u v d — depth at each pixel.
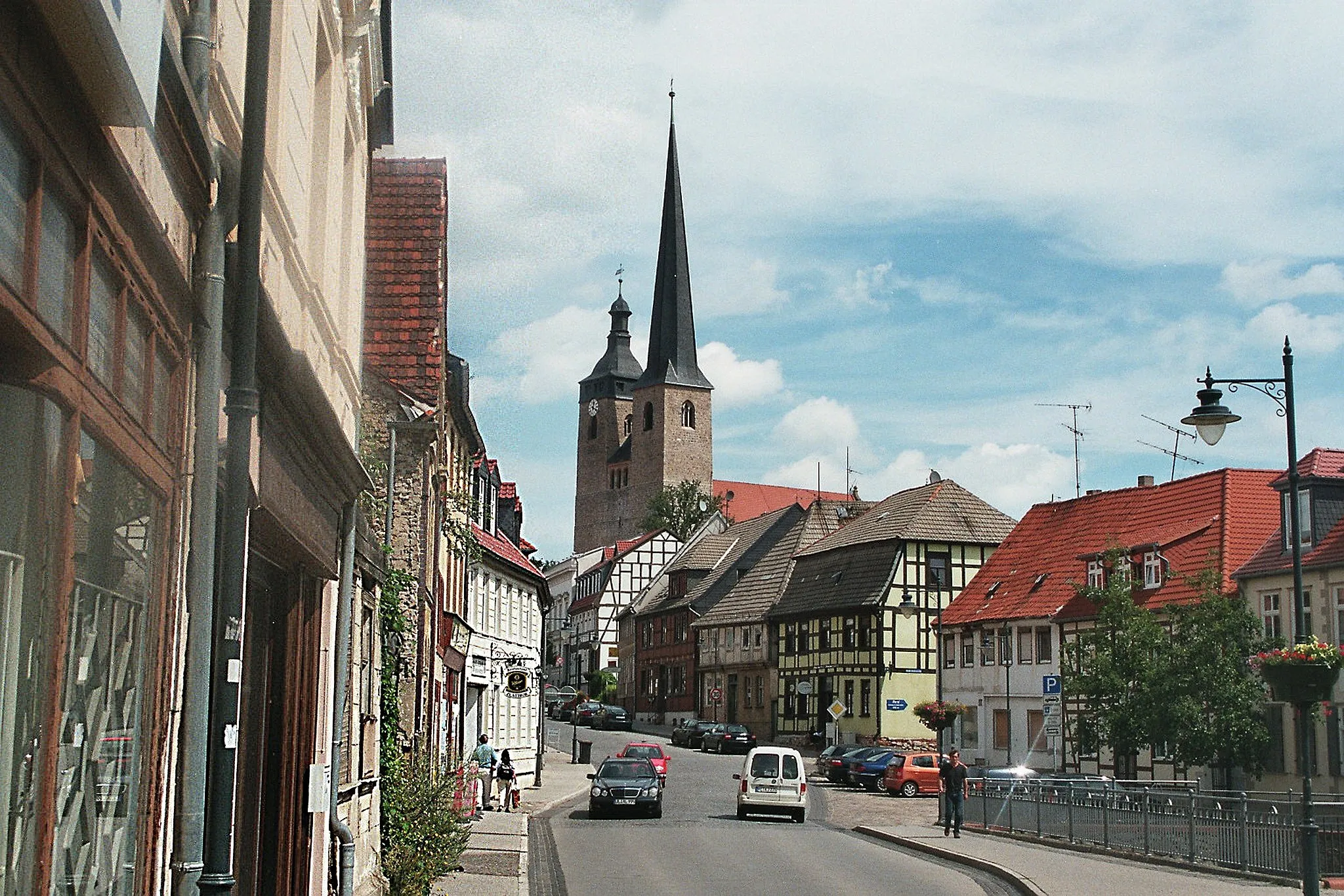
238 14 8.51
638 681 95.88
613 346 160.88
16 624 4.77
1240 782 40.38
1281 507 40.78
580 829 31.41
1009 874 23.14
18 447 4.76
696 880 22.14
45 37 4.54
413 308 22.75
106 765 5.81
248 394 6.41
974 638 58.09
